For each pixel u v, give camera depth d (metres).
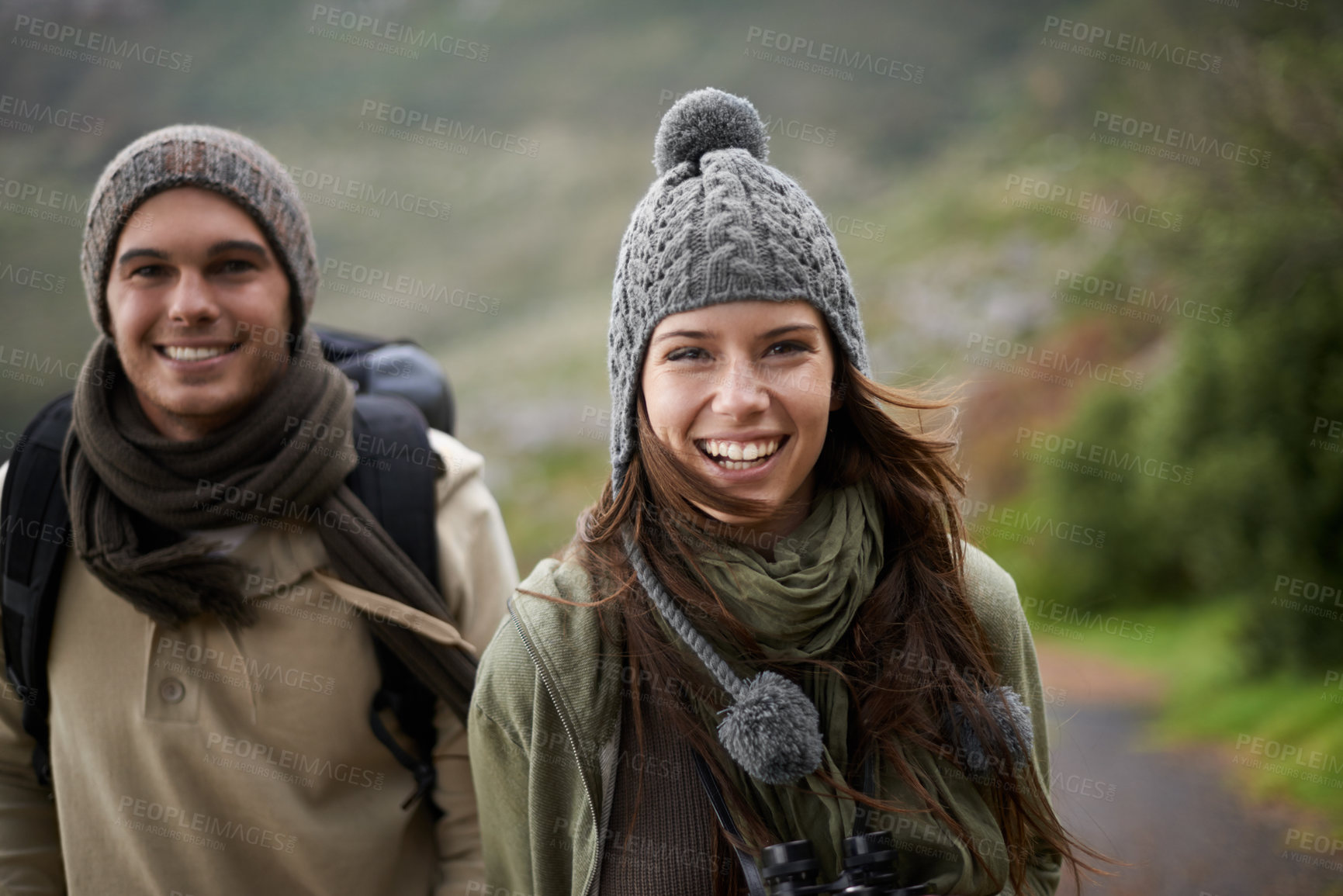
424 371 2.66
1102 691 6.05
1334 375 6.30
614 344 1.81
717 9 25.92
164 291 1.98
